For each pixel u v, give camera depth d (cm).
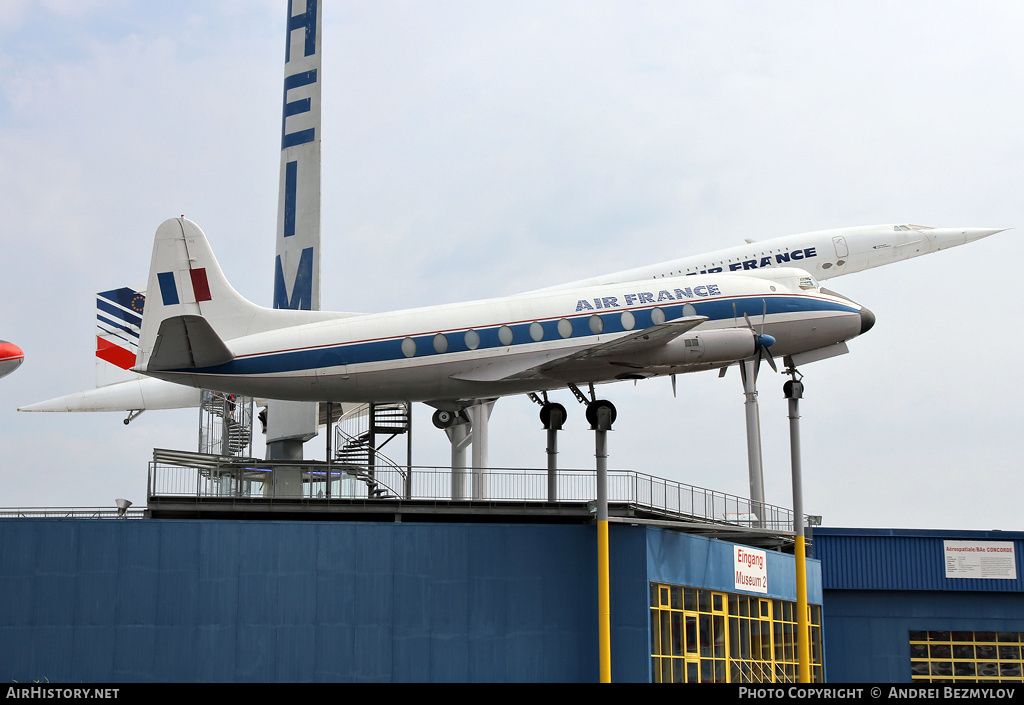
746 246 4816
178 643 2888
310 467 3294
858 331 3700
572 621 3088
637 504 3203
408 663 2983
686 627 3269
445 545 3059
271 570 2959
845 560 5084
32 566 2872
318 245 4175
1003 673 5016
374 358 3259
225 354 3152
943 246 4997
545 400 3656
